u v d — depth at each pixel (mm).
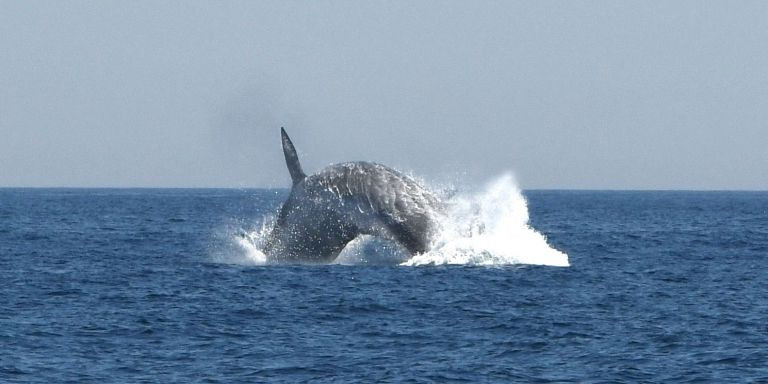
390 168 154625
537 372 92688
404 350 101500
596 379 90375
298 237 159500
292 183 160125
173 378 89812
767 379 90250
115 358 97312
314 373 91688
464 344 104688
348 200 151875
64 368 93000
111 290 142500
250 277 152000
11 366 93250
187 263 179625
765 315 123812
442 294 135125
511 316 120625
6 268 174375
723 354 100000
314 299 130875
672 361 97188
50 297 135750
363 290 137625
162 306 127062
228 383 88188
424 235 152625
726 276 169875
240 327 113125
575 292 141375
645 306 130250
